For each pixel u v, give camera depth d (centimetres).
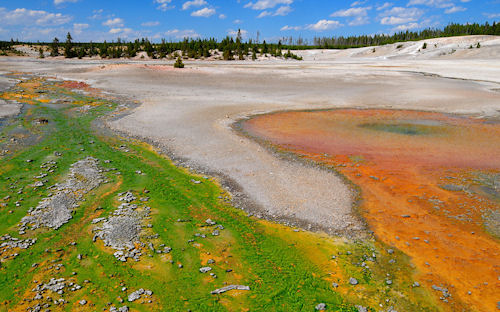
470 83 3469
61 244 766
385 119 2116
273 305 616
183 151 1437
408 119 2119
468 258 752
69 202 960
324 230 863
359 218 921
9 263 694
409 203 1009
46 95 2669
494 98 2714
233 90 3111
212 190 1076
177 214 924
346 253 772
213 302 616
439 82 3556
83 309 585
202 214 929
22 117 1950
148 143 1540
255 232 848
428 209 974
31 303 593
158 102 2505
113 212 916
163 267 704
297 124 1970
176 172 1214
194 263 721
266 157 1386
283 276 694
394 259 751
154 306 600
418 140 1664
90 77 3631
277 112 2295
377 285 673
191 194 1045
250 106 2453
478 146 1569
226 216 922
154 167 1257
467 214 948
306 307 615
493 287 663
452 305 622
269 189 1088
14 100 2417
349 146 1562
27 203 942
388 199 1034
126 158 1341
